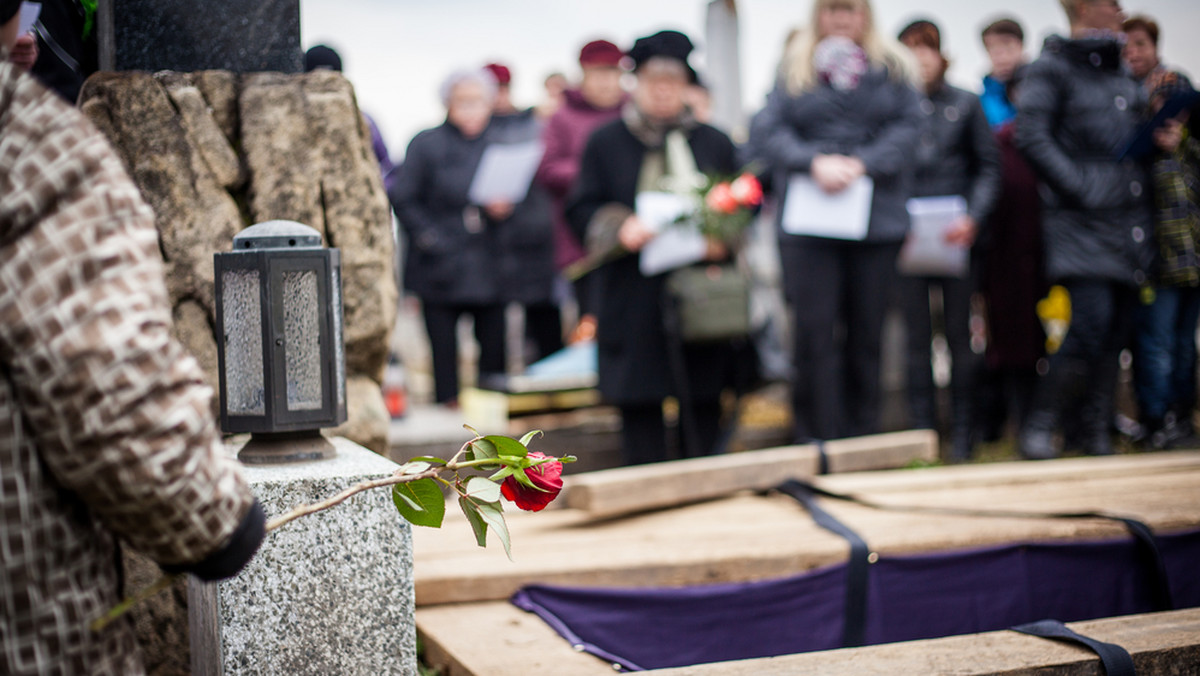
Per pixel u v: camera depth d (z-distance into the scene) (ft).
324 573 6.53
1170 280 16.97
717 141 15.21
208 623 6.73
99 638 3.94
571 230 15.12
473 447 5.70
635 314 14.73
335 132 9.30
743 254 15.19
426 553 10.29
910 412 18.35
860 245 15.81
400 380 18.51
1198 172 16.93
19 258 3.56
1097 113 16.28
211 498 3.84
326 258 6.89
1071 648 7.43
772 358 19.13
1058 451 18.10
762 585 9.84
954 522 11.20
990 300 18.10
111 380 3.55
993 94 19.67
